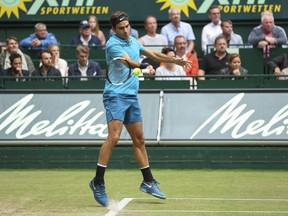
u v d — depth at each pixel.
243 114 15.36
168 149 15.27
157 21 20.59
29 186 12.61
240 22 20.47
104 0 20.62
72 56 19.25
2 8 20.73
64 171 15.20
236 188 12.23
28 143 15.52
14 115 15.80
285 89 15.44
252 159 15.14
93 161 15.46
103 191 10.09
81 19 20.72
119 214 9.31
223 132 15.23
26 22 20.77
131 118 10.45
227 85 15.94
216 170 15.09
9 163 15.61
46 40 19.45
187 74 17.36
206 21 20.50
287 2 20.34
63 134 15.52
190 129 15.30
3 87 16.38
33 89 16.08
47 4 20.70
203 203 10.41
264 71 18.08
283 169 15.08
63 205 10.24
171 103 15.59
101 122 15.56
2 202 10.55
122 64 10.27
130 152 15.30
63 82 16.30
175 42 17.42
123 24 10.23
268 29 18.70
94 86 16.20
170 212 9.51
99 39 19.70
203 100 15.56
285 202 10.55
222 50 17.45
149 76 15.77
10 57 17.16
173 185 12.64
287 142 15.01
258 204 10.32
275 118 15.27
